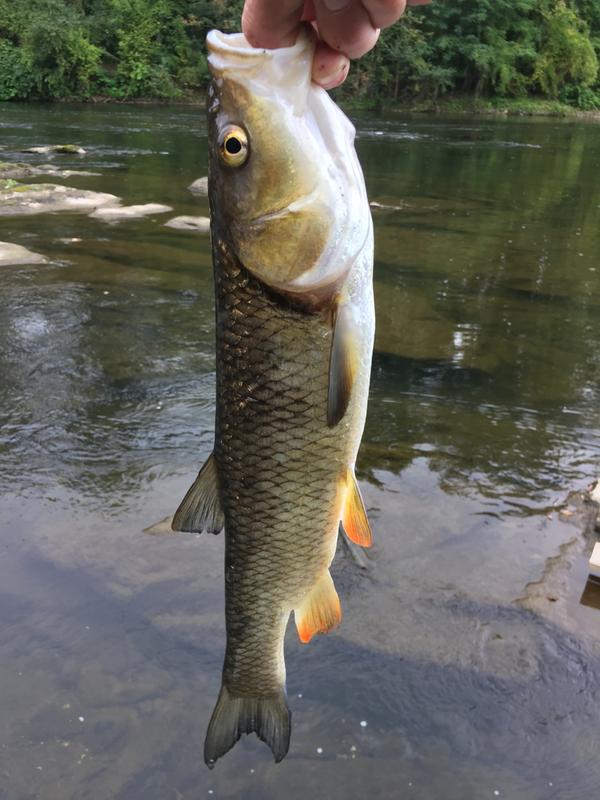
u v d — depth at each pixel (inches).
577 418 36.4
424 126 199.0
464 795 17.5
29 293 52.4
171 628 21.9
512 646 21.4
